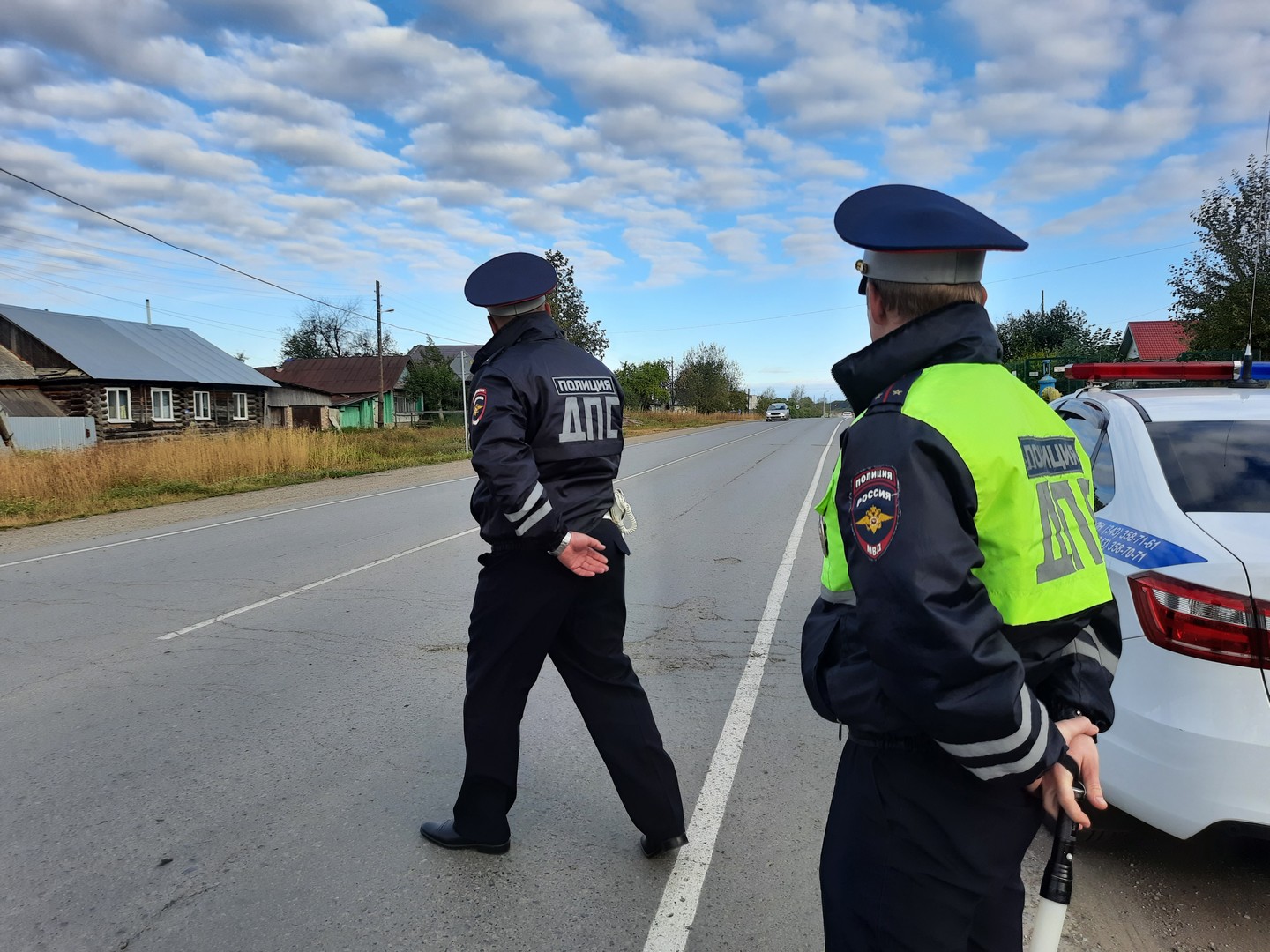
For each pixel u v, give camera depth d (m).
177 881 2.58
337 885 2.56
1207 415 3.11
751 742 3.56
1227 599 2.22
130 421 27.81
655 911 2.42
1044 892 1.33
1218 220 15.70
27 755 3.52
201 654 4.89
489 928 2.35
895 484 1.20
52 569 7.70
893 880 1.34
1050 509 1.30
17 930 2.35
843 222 1.42
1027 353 41.41
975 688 1.12
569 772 3.32
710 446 24.31
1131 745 2.38
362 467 18.41
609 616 2.53
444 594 6.30
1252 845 2.74
